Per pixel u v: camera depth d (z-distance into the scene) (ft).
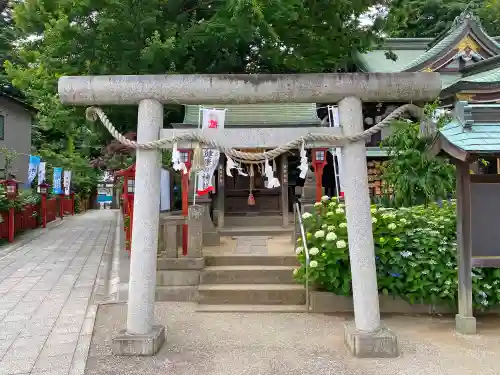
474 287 18.97
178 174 40.93
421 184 28.71
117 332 18.12
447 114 27.55
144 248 16.28
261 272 23.75
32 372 14.30
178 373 14.35
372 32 29.01
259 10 23.00
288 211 43.93
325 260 20.44
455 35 51.34
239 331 18.45
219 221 39.22
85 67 31.12
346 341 16.71
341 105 16.52
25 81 34.76
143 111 16.38
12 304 22.15
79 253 37.78
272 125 35.55
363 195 16.31
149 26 29.91
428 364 14.96
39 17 29.91
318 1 25.98
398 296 20.84
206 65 38.01
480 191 18.15
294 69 36.22
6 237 44.27
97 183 112.47
